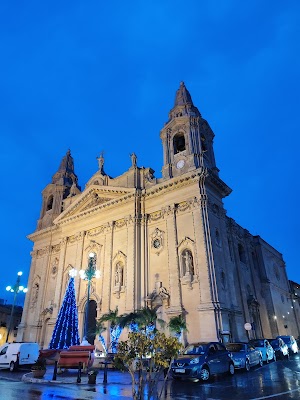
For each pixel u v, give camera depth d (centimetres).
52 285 3644
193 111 3450
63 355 1853
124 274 2959
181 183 2902
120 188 3266
